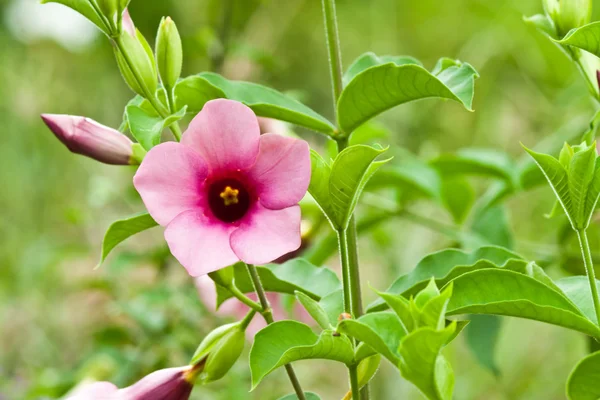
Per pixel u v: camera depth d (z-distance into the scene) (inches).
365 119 39.2
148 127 37.8
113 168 92.4
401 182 49.0
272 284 40.1
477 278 36.7
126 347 61.5
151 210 36.2
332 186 36.5
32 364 78.6
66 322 80.4
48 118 37.8
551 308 36.2
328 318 37.2
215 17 81.6
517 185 47.2
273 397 65.1
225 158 36.5
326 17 40.3
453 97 37.7
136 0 80.9
